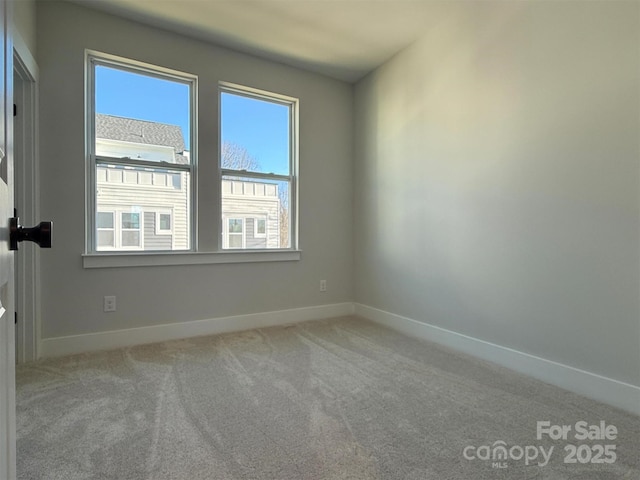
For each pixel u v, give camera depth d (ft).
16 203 7.70
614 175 6.04
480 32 8.25
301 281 11.75
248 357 8.28
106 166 9.02
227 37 9.79
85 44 8.51
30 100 7.77
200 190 10.00
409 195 10.40
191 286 9.90
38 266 8.00
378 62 11.24
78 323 8.53
